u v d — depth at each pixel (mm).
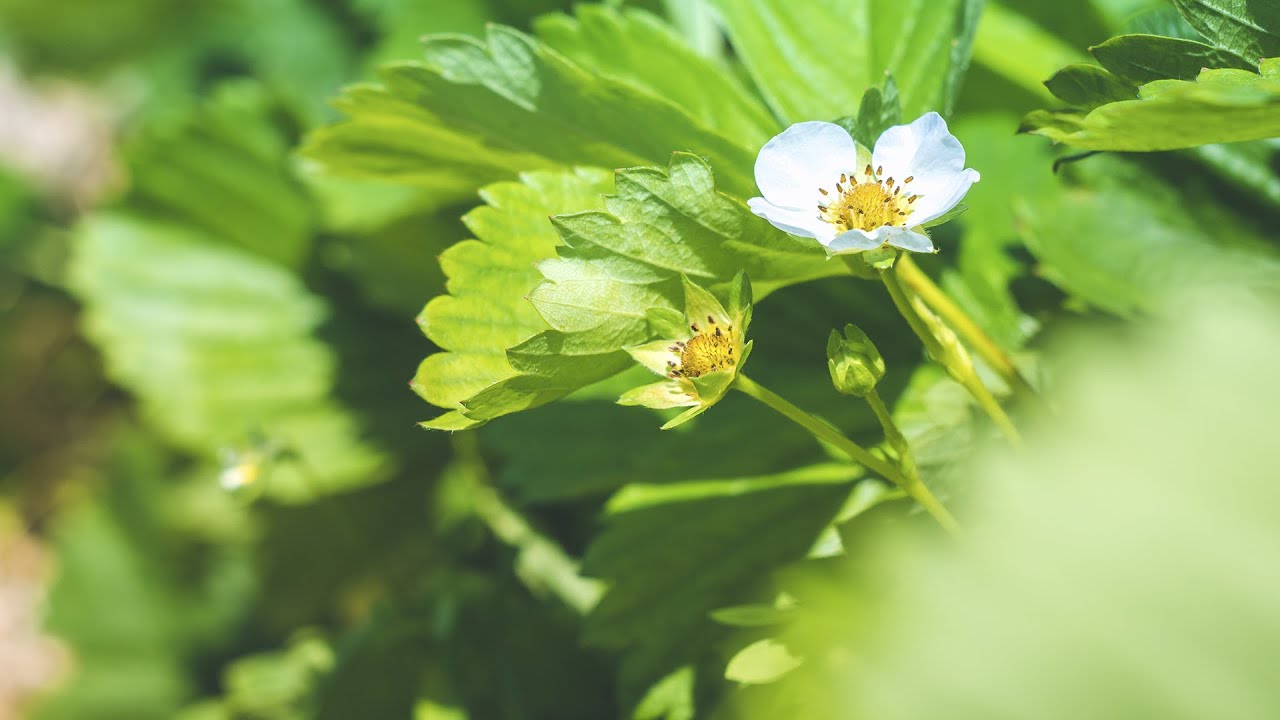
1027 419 413
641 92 402
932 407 424
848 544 412
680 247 387
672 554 430
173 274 716
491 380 390
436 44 407
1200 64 379
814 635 405
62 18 951
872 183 386
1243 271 424
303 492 660
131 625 740
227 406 685
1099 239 433
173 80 888
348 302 703
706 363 385
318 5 734
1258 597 384
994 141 473
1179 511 390
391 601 572
